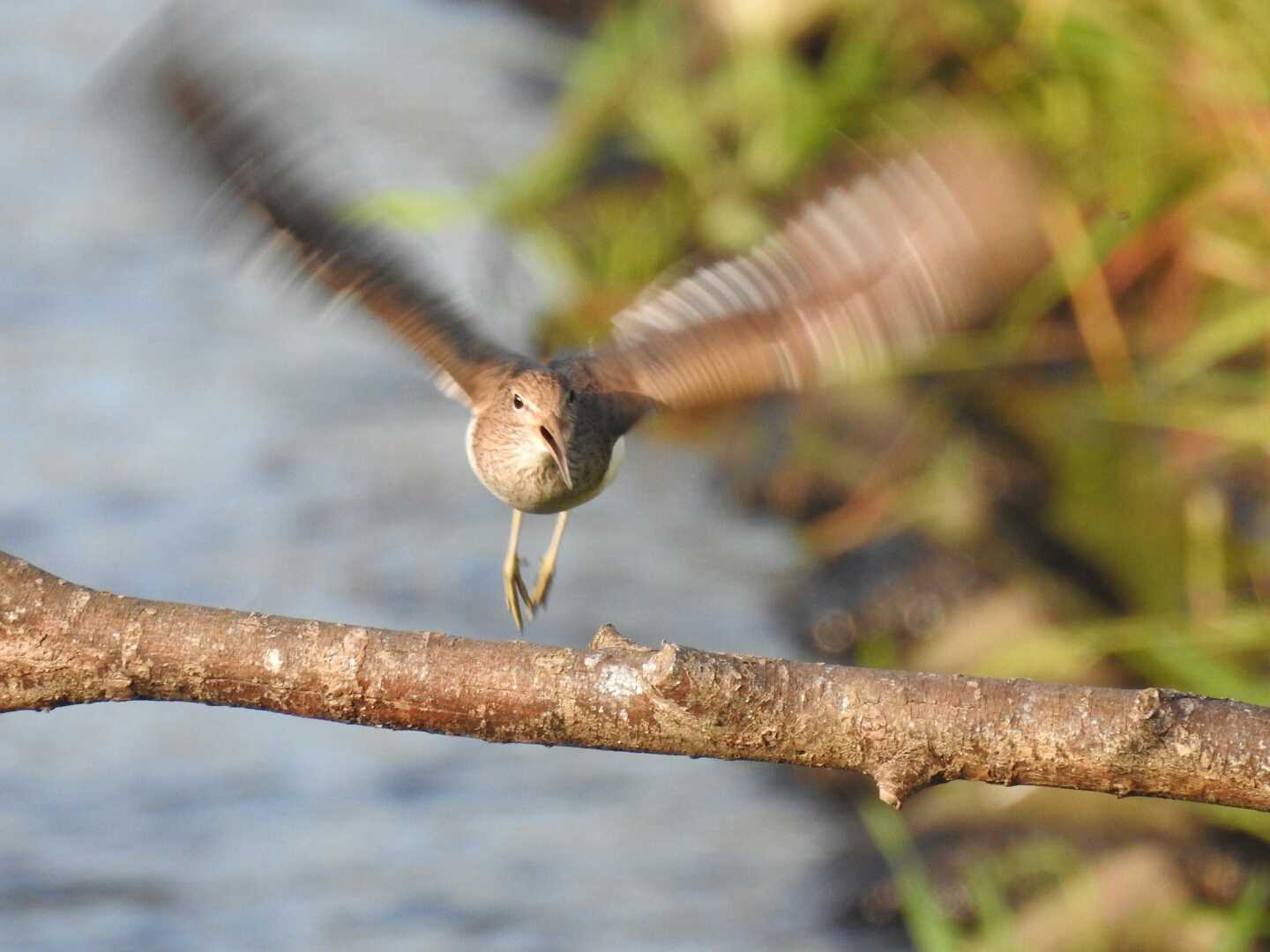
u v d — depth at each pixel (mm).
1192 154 13961
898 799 6109
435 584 14406
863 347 5582
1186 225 13844
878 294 5512
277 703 6254
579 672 6141
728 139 17969
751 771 12273
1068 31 14594
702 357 6066
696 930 10406
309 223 6449
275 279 6539
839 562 14289
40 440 16828
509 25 25906
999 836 10781
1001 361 14500
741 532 15281
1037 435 14344
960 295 5379
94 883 11055
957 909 10375
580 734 6176
